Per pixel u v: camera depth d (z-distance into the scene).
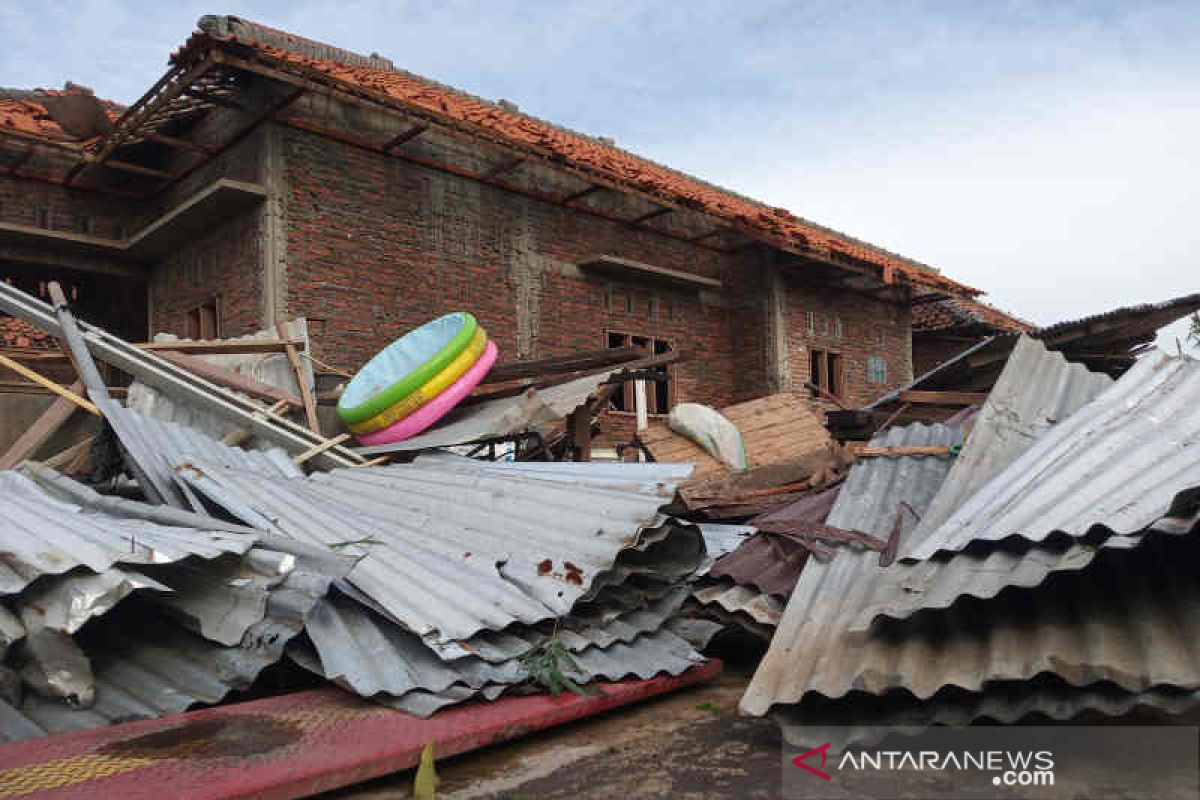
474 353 6.05
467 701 2.92
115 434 4.45
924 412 7.10
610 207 12.44
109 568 2.66
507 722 2.77
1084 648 2.37
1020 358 4.07
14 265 10.63
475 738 2.66
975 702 2.49
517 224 11.22
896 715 2.59
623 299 12.54
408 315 9.95
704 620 4.29
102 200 10.55
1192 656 2.22
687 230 13.63
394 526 3.94
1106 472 2.78
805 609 3.22
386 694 2.84
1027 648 2.46
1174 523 2.29
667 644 3.76
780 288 14.01
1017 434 3.68
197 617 3.04
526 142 9.68
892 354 16.47
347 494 4.37
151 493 3.96
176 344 5.94
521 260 11.22
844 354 15.27
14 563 2.71
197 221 9.51
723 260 14.31
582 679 3.18
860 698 2.72
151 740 2.48
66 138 9.98
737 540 5.12
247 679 2.84
